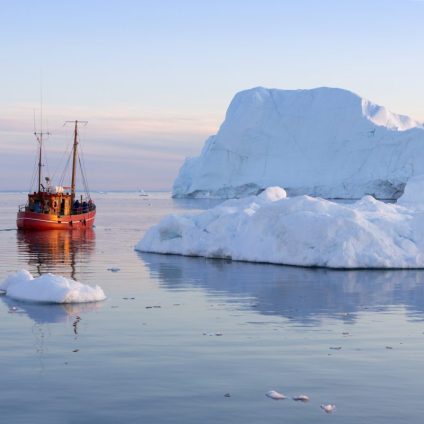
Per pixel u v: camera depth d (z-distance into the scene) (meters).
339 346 12.31
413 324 14.35
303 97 136.88
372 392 9.71
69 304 16.62
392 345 12.43
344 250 24.69
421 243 25.38
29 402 9.25
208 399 9.40
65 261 27.78
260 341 12.66
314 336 13.12
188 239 30.42
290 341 12.67
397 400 9.38
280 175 131.50
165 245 31.31
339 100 132.25
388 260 24.45
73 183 54.72
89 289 17.28
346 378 10.36
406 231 25.83
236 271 23.75
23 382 10.09
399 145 121.00
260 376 10.45
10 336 12.98
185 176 156.88
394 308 16.36
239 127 135.38
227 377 10.38
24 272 18.97
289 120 134.75
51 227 49.97
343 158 127.94
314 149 131.12
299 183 128.88
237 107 139.38
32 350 11.91
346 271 23.75
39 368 10.80
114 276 22.47
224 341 12.63
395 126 130.38
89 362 11.16
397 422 8.59
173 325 14.07
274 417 8.76
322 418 8.73
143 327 13.85
